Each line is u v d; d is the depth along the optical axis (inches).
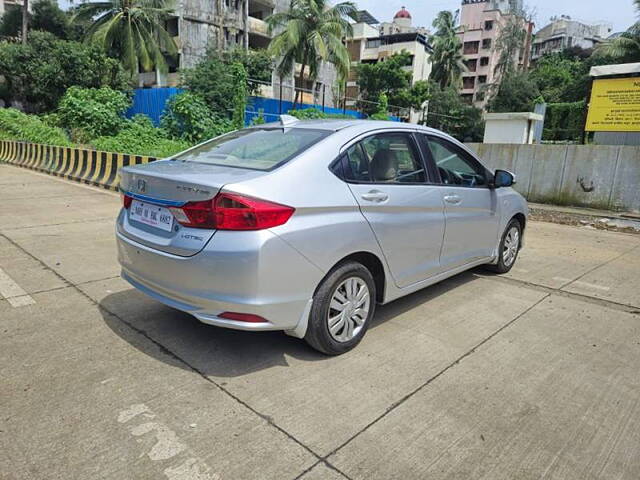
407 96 1609.3
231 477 77.7
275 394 102.0
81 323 133.9
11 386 101.3
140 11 1047.0
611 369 119.7
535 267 214.4
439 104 1721.2
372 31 2198.6
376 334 135.0
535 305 164.2
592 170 382.6
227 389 103.3
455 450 86.5
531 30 2459.4
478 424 94.5
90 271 179.2
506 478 80.0
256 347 123.1
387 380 109.8
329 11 1099.3
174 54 1190.9
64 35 1325.0
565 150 392.5
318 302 111.0
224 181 99.4
